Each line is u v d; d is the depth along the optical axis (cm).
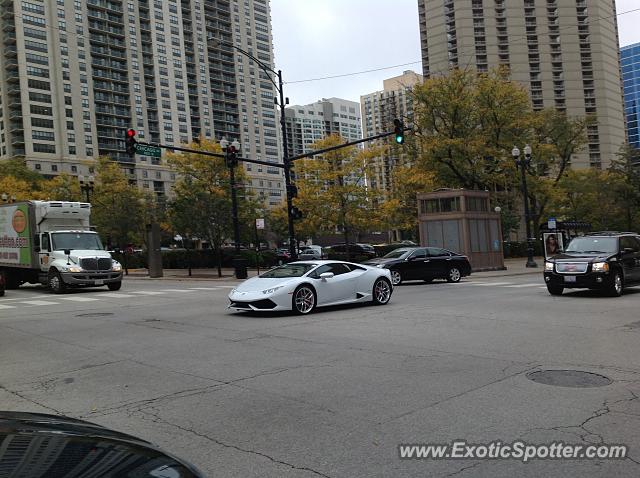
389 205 3622
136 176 11769
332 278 1318
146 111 12094
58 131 10450
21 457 210
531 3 11969
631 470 380
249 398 575
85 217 2433
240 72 14662
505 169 4334
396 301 1511
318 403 549
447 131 4300
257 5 15462
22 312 1498
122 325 1177
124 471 208
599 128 12038
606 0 12619
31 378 700
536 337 894
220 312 1365
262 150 14962
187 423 498
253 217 4209
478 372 663
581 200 5697
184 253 4462
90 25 11238
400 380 633
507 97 4225
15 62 10194
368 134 8519
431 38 12200
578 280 1491
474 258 2812
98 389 634
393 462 400
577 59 12069
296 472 385
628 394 558
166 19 12700
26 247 2341
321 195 3622
